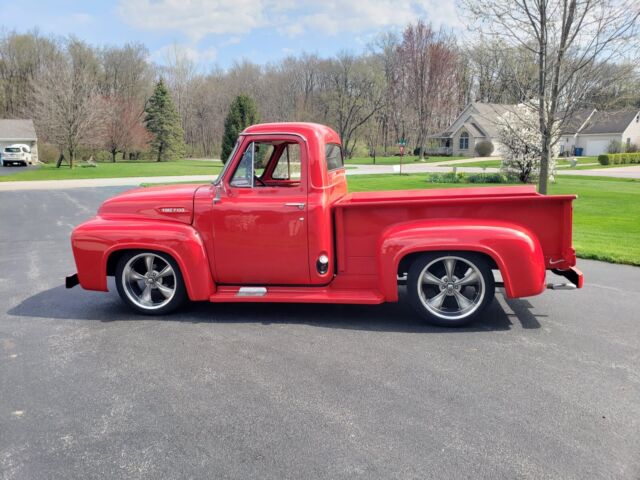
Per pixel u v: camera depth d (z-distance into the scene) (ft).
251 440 9.86
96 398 11.64
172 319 17.08
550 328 15.72
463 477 8.64
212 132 266.98
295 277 16.60
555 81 34.35
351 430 10.12
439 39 211.00
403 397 11.41
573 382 12.03
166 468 9.05
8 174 115.85
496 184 80.48
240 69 272.72
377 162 181.68
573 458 9.11
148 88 257.34
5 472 9.02
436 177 87.30
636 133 194.59
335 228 16.42
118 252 17.34
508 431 9.98
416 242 15.08
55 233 37.11
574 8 31.96
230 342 14.90
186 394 11.75
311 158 16.05
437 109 220.02
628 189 66.64
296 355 13.87
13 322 17.02
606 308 17.67
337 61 235.81
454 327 15.85
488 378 12.30
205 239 16.72
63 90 141.79
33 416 10.91
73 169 137.49
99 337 15.48
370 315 17.21
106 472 8.98
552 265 15.61
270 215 16.20
